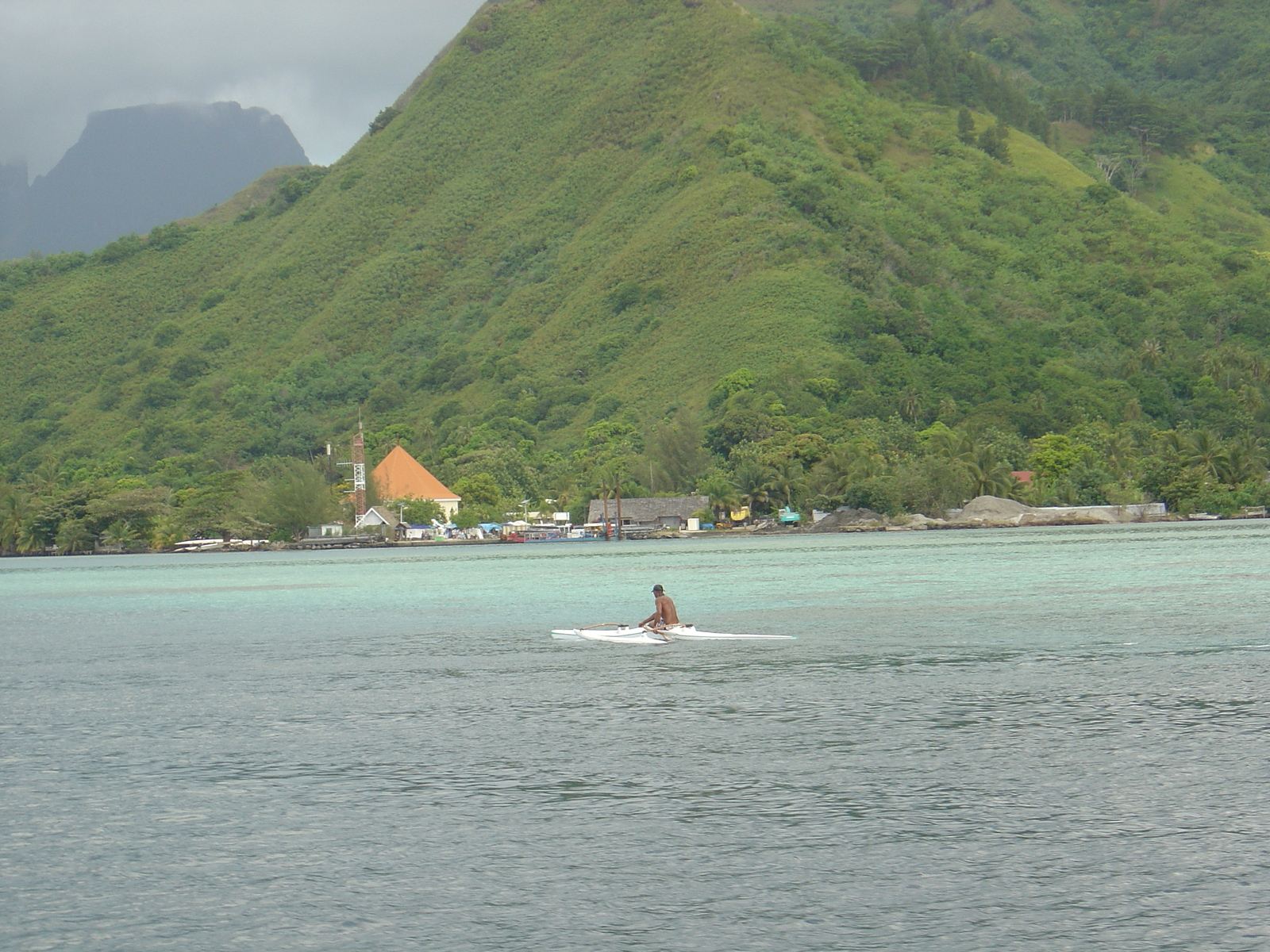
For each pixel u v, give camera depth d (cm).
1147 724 6206
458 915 3800
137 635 12569
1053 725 6244
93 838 4656
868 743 5912
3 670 9719
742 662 8962
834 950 3484
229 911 3875
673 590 16525
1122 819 4566
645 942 3566
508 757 5825
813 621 11762
